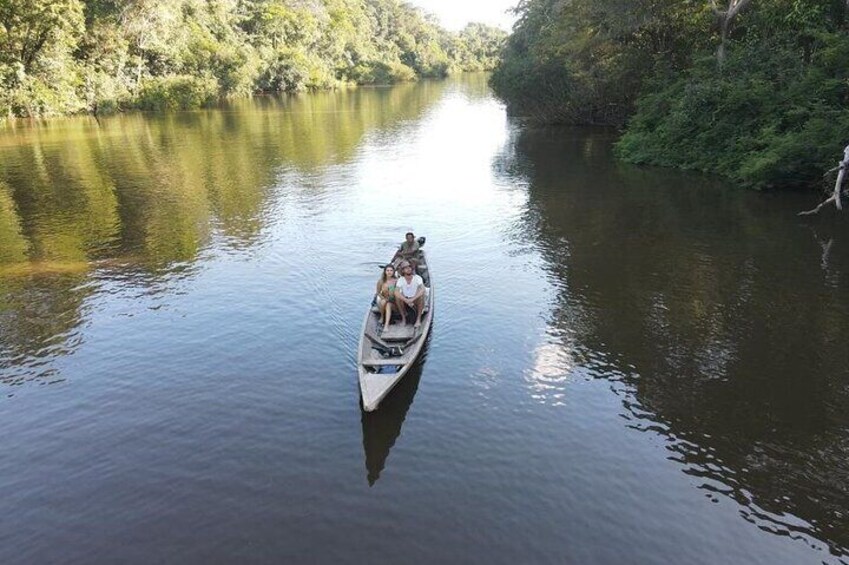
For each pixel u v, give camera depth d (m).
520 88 41.78
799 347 11.15
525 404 9.52
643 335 11.67
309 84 88.88
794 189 21.98
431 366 10.58
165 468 8.15
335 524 7.13
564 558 6.69
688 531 7.11
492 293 13.62
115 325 12.34
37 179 26.55
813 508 7.49
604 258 15.66
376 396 8.90
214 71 71.44
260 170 28.11
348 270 15.20
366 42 121.50
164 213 20.86
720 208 19.95
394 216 19.89
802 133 20.69
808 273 14.37
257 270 15.27
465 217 19.59
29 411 9.50
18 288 14.39
